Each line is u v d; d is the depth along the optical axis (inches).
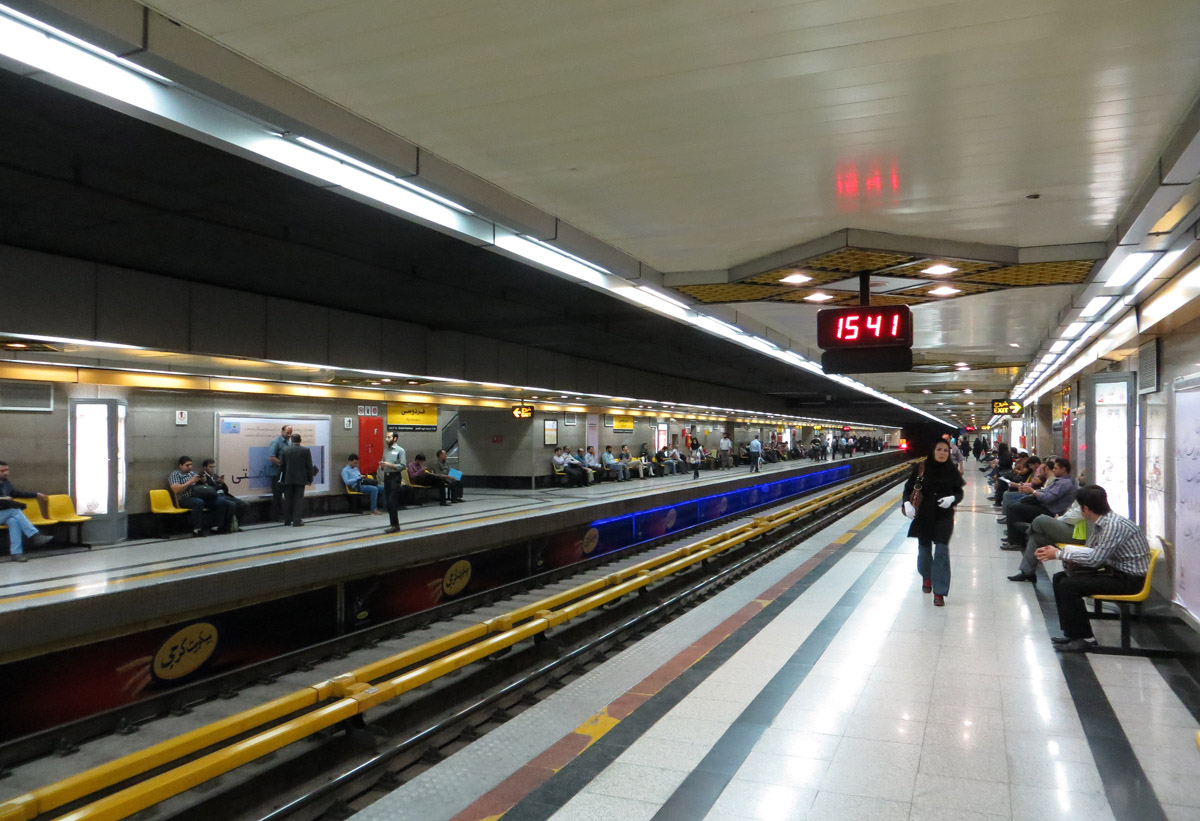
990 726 160.2
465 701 238.5
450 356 533.3
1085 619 216.2
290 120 149.6
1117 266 274.8
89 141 184.7
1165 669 198.4
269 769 171.8
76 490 454.0
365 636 294.4
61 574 337.1
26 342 342.0
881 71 145.1
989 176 204.7
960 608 269.4
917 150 186.5
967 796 128.8
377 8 122.5
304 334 418.0
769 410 1398.9
